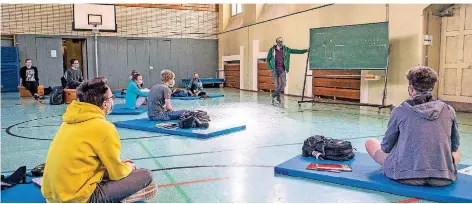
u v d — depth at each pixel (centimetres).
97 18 1409
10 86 1334
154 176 317
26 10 1341
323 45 867
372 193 268
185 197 266
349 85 941
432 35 774
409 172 258
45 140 477
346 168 308
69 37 1408
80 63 1712
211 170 335
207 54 1634
